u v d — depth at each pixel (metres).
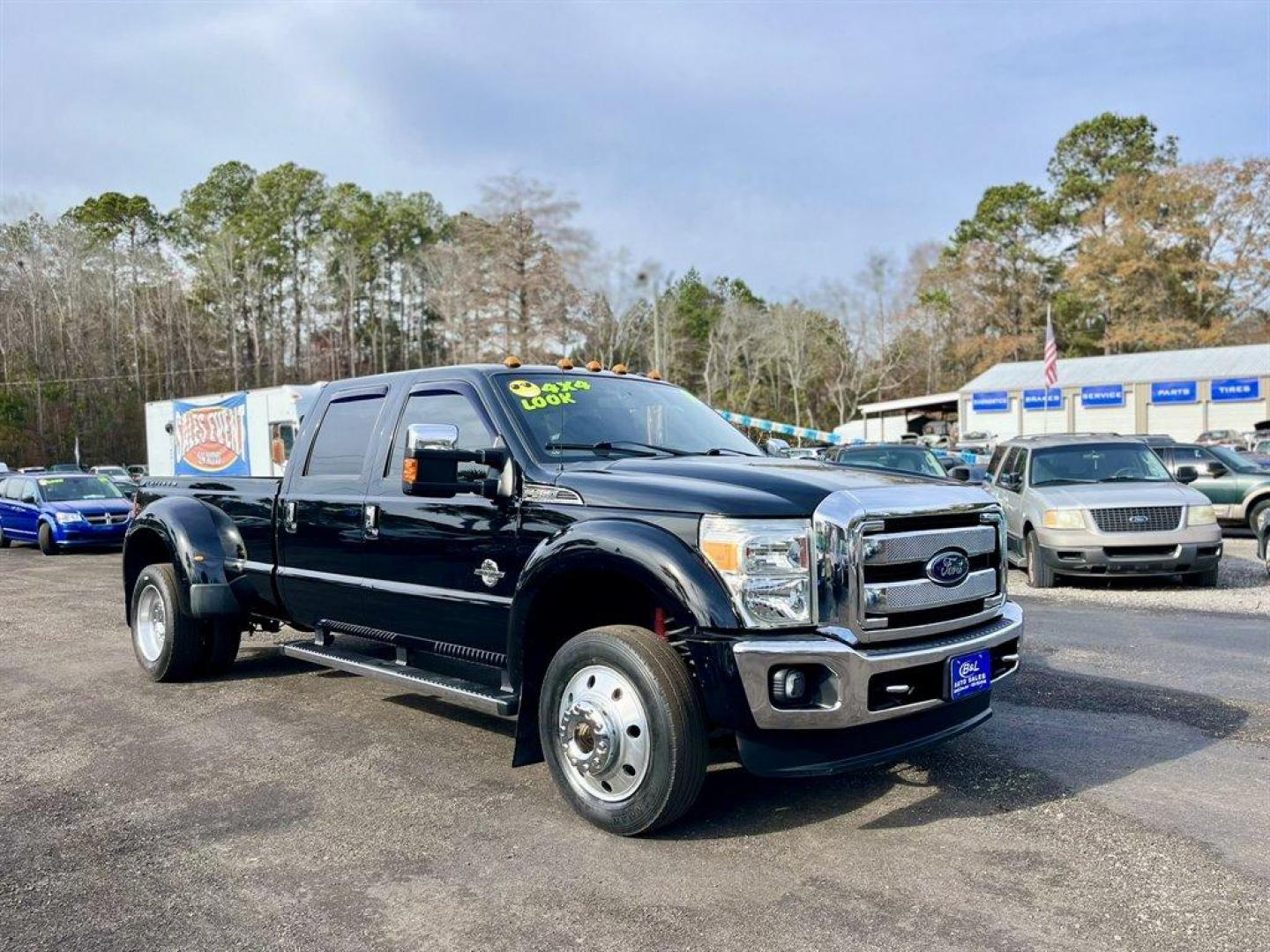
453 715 6.05
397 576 5.15
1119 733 5.40
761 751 3.72
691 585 3.76
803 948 3.10
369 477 5.43
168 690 6.80
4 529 20.52
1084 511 10.59
